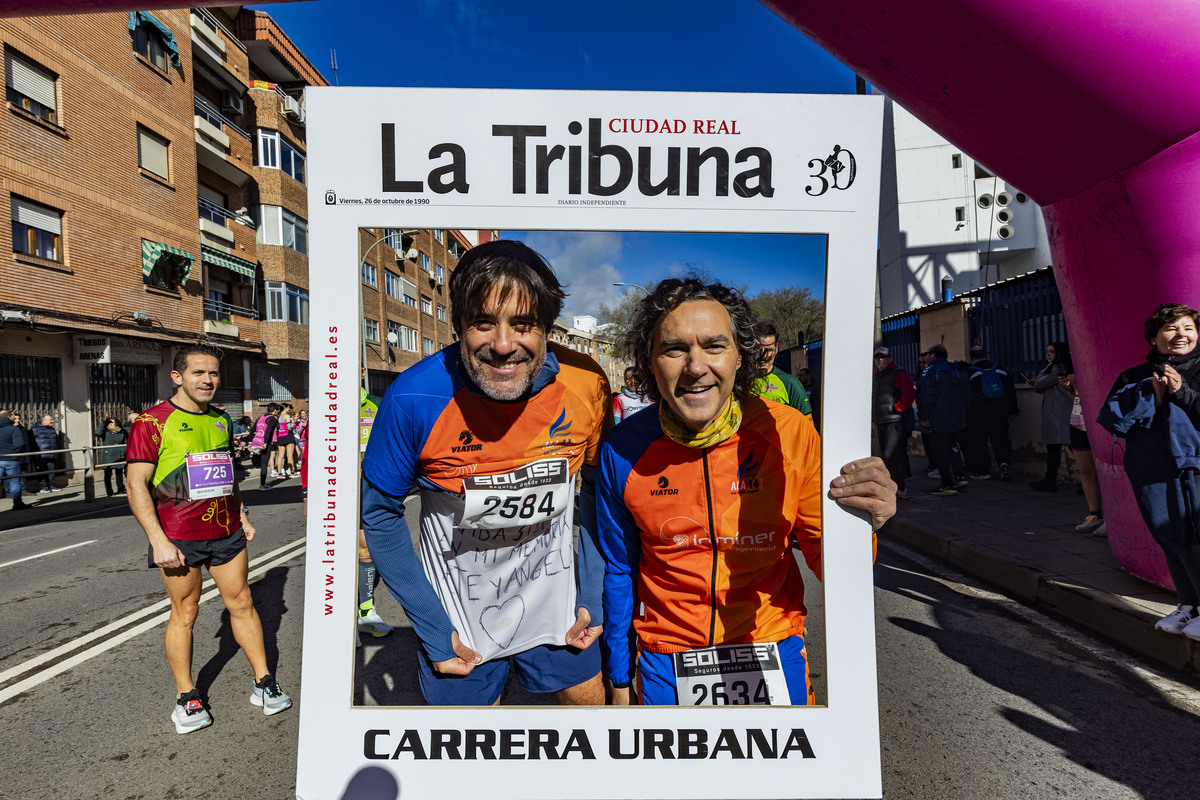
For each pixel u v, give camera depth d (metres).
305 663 1.50
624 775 1.52
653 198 1.52
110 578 5.39
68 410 13.30
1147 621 3.28
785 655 1.72
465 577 1.88
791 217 1.53
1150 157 3.09
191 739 2.64
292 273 21.59
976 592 4.34
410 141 1.50
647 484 1.68
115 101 14.42
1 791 2.30
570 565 1.96
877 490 1.51
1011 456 8.27
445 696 1.83
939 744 2.48
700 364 1.47
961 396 7.17
